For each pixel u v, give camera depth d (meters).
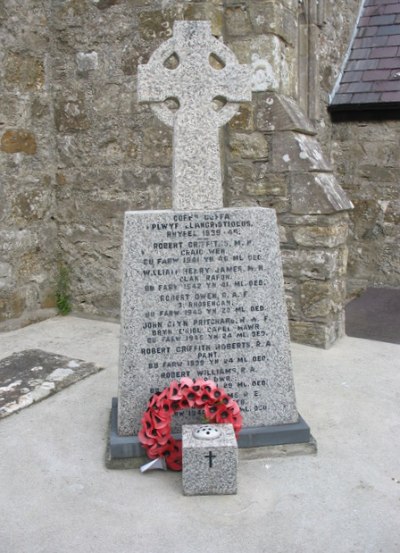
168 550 2.53
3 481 3.05
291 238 5.10
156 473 3.13
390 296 7.30
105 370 4.59
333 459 3.26
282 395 3.38
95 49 5.52
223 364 3.34
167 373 3.30
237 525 2.70
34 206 5.81
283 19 5.11
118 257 5.80
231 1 5.04
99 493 2.95
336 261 5.14
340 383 4.33
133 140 5.51
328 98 7.54
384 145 7.58
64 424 3.67
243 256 3.31
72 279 6.09
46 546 2.55
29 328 5.72
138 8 5.25
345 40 7.94
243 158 5.18
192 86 3.32
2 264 5.55
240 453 3.26
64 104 5.76
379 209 7.75
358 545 2.55
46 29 5.68
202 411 3.33
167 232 3.27
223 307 3.31
